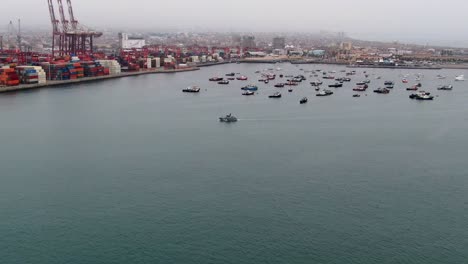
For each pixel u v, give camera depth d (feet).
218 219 337.31
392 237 317.01
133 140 535.19
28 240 310.04
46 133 563.48
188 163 452.76
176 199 369.30
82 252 296.92
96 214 344.28
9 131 571.28
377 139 548.72
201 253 296.10
